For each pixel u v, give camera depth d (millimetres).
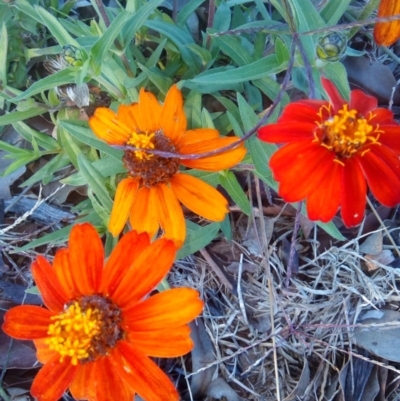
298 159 131
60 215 216
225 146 143
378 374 196
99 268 134
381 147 136
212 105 223
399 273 197
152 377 130
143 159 156
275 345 190
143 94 166
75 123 195
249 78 170
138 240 133
